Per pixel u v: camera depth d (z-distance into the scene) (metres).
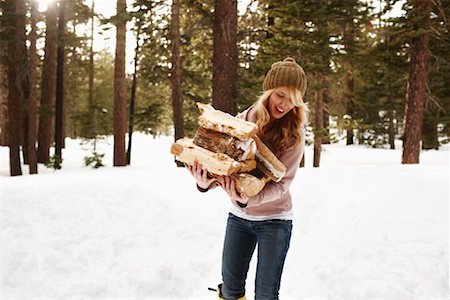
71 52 24.77
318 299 3.65
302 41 12.66
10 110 14.57
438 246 4.54
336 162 20.48
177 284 4.06
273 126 2.41
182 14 15.48
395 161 20.55
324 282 3.96
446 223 5.41
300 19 12.69
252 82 11.81
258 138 2.32
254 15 14.53
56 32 17.69
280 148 2.38
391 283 3.81
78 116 21.97
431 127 21.62
